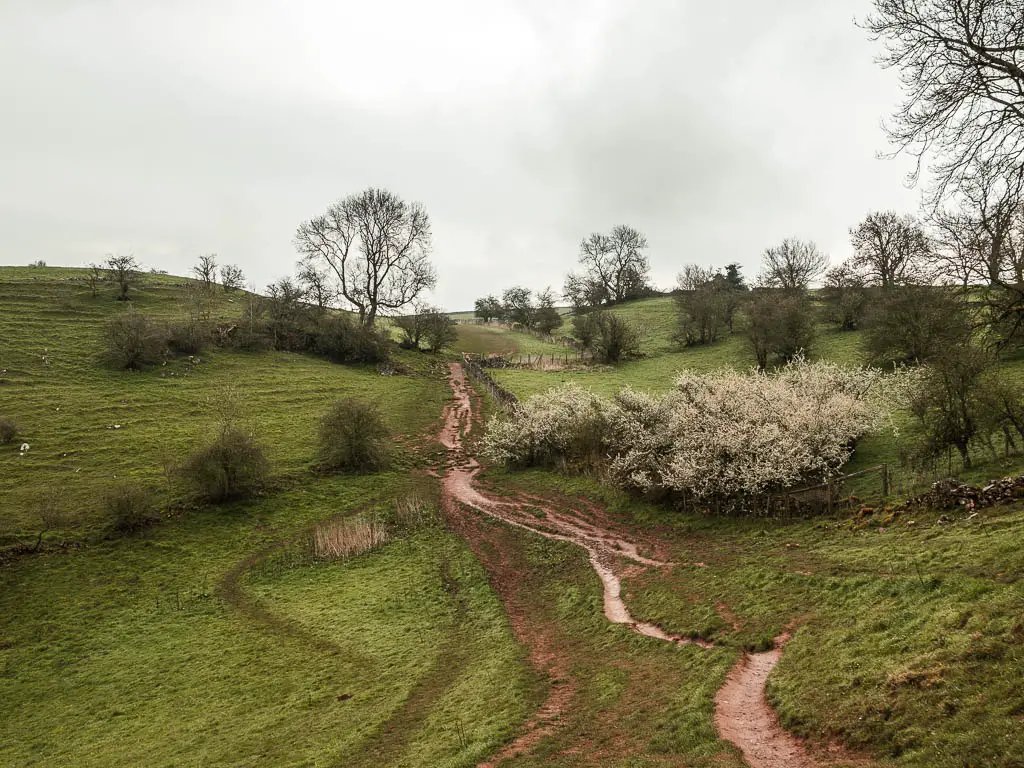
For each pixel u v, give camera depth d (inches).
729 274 5949.8
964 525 790.5
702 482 1331.2
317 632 1088.8
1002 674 410.0
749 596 807.1
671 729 515.8
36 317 3134.8
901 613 580.4
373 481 2050.9
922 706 420.2
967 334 689.6
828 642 595.8
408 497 1870.1
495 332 5275.6
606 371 3393.2
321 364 3393.2
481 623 1026.1
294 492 1920.5
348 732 681.6
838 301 3329.2
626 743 515.5
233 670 973.2
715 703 546.6
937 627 517.0
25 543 1475.1
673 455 1486.2
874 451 1492.4
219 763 660.1
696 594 890.7
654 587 986.1
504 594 1171.3
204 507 1760.6
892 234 2940.5
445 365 3941.9
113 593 1328.7
